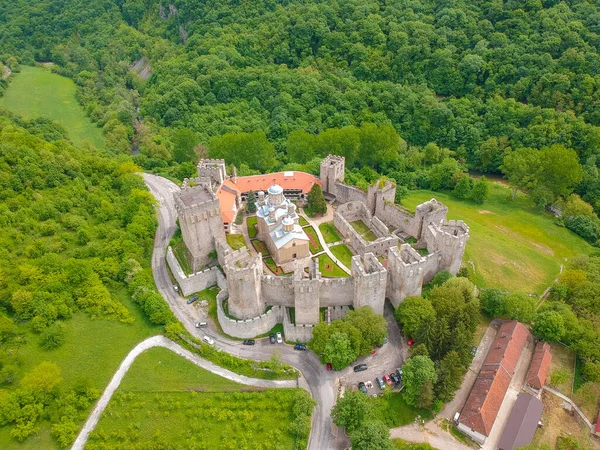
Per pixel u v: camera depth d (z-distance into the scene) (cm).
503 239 16550
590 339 11806
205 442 10000
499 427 10481
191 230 13125
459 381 10625
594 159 19138
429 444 10162
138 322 12431
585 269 14150
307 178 16862
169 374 11275
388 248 13512
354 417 10012
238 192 16062
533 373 11288
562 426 10650
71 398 10300
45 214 14512
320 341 11319
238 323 11981
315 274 11625
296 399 10575
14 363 10656
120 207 16038
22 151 16112
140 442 9888
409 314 11700
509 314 12425
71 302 12244
